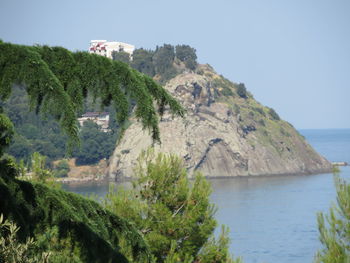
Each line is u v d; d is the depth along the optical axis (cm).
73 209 2605
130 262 2800
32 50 2434
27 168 4150
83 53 2533
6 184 2495
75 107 2452
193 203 4962
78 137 2322
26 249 2077
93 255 2623
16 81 2347
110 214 2778
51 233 2469
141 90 2547
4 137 2308
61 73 2475
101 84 2528
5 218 2405
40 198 2552
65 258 2458
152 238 4631
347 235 3306
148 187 5044
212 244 5041
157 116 2620
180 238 4878
